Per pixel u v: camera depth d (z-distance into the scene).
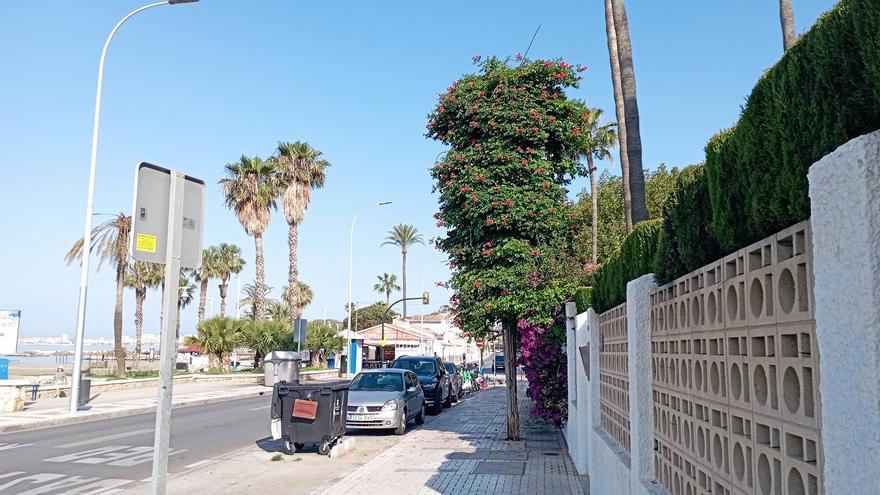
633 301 5.35
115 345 40.00
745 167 2.96
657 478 4.98
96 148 21.05
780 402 2.55
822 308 2.06
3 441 14.95
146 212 4.75
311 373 42.66
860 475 1.80
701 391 3.71
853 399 1.85
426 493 9.34
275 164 45.09
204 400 26.53
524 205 13.42
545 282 13.54
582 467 10.24
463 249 13.95
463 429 17.45
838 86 2.22
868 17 2.06
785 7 11.55
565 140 14.07
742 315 3.04
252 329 43.81
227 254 70.38
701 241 3.71
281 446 14.66
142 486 10.33
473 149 13.70
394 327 66.31
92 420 19.59
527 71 13.71
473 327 14.10
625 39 11.45
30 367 51.75
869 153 1.80
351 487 9.77
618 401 6.70
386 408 16.28
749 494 2.93
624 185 14.62
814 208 2.12
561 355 14.62
